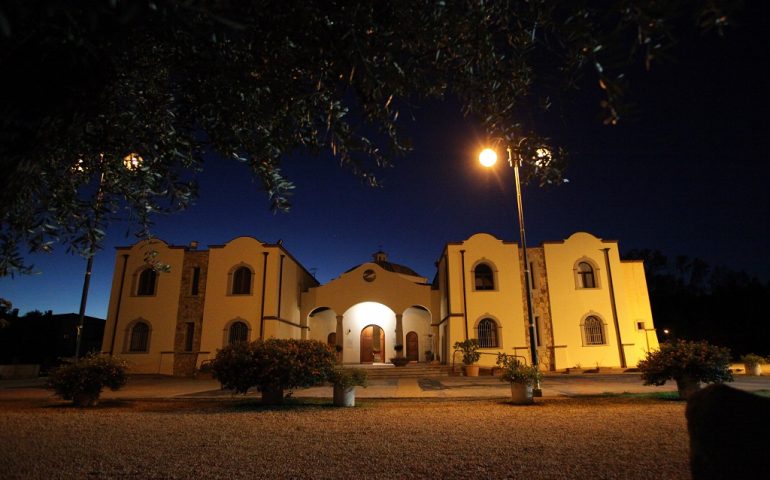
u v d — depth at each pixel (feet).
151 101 13.34
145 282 87.76
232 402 40.96
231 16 6.54
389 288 97.35
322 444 22.07
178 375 82.28
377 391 50.67
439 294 97.09
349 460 18.88
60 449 21.36
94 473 17.33
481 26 10.64
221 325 84.12
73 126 7.59
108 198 14.61
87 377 37.86
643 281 88.94
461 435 23.97
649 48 6.45
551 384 58.08
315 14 8.83
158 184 14.61
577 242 88.99
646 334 86.02
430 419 29.53
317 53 9.59
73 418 31.27
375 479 16.24
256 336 83.30
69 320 113.19
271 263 86.94
